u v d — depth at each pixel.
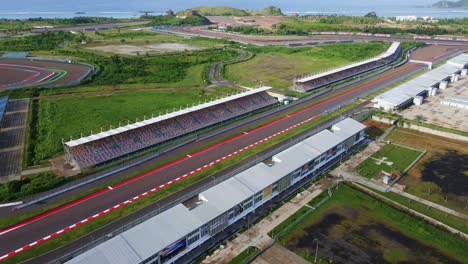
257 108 96.75
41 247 44.75
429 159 69.62
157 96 107.75
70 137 75.75
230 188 50.84
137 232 41.59
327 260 43.84
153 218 43.94
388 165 67.00
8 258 42.81
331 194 57.56
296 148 62.94
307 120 88.12
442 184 60.84
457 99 100.69
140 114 91.50
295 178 59.22
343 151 70.31
